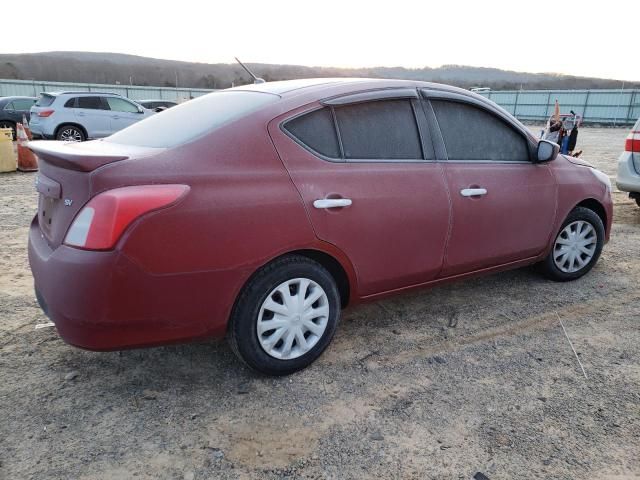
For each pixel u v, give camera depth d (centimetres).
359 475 216
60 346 316
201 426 245
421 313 376
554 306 390
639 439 239
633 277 457
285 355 281
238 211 248
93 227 220
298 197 267
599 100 4178
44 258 242
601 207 443
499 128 369
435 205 321
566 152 1187
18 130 1070
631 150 655
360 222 290
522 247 384
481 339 337
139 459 223
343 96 298
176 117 306
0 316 354
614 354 319
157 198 227
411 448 232
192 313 245
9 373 285
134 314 230
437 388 279
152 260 228
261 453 228
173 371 292
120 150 256
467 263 352
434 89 339
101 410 255
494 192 353
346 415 255
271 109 276
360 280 302
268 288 265
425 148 327
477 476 215
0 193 816
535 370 299
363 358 310
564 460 225
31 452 225
